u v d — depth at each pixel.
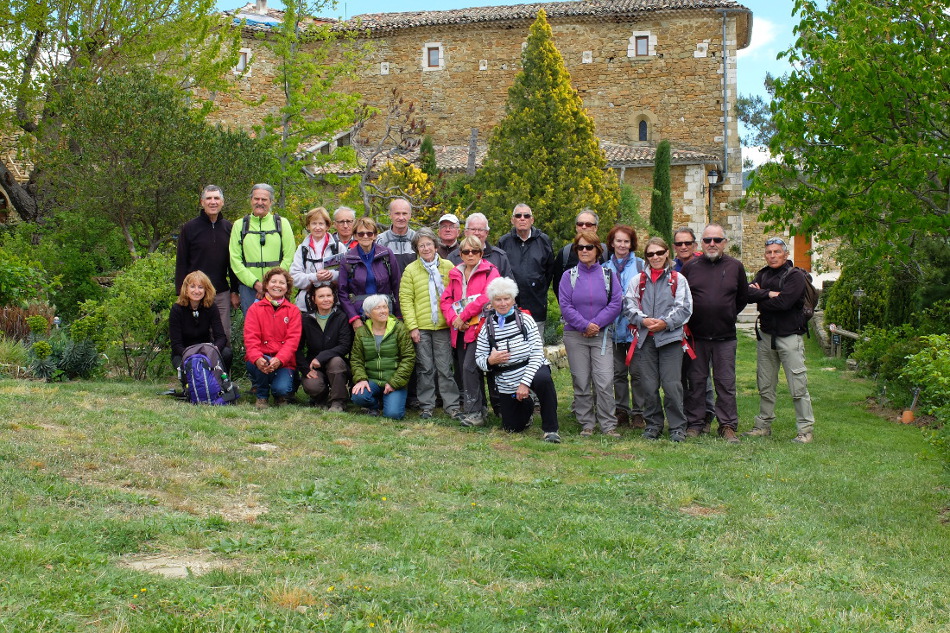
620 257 8.77
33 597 3.50
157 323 10.04
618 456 7.50
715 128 30.47
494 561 4.55
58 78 16.30
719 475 6.82
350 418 8.20
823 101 11.38
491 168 18.39
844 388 13.08
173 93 14.66
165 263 10.38
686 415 8.72
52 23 16.70
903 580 4.61
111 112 13.54
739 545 5.07
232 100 29.97
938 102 10.60
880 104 10.54
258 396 8.65
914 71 10.36
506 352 8.10
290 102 18.50
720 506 5.97
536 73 18.22
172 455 6.09
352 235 8.99
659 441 8.16
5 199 21.88
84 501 4.93
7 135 17.27
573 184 17.80
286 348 8.45
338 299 8.72
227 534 4.63
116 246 15.32
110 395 8.23
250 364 8.59
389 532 4.86
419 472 6.36
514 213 9.17
